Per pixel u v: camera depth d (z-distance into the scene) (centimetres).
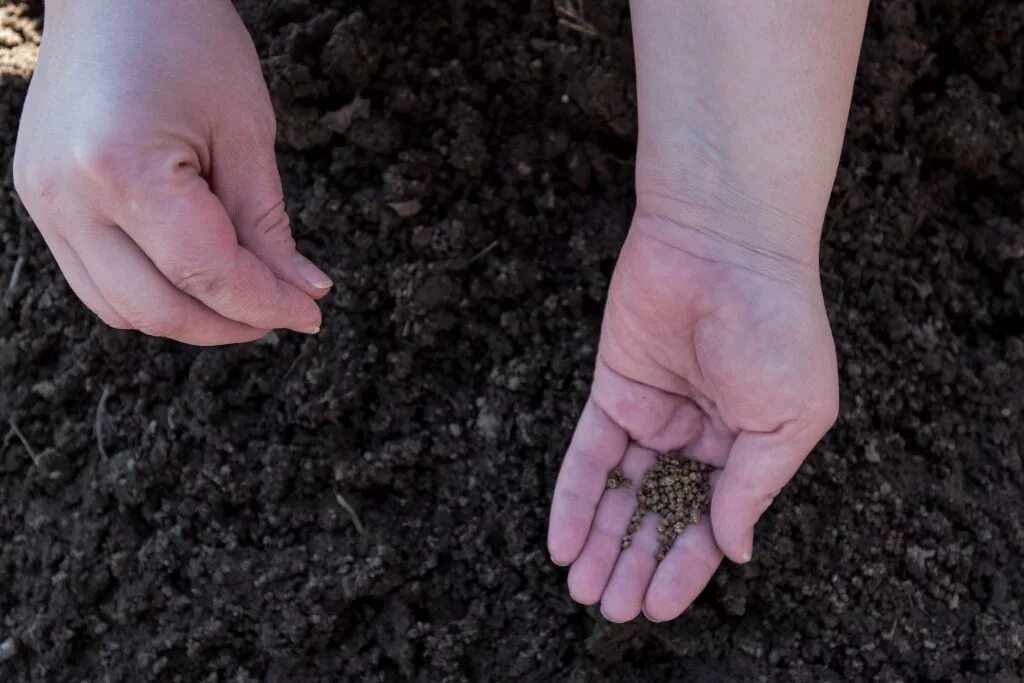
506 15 76
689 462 69
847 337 74
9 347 75
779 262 65
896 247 76
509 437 73
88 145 58
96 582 73
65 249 61
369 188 75
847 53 63
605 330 68
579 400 73
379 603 72
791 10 62
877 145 77
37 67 62
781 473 66
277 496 73
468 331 74
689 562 67
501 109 76
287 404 73
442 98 76
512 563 72
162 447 73
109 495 74
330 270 74
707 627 72
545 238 75
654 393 69
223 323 62
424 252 74
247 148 62
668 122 64
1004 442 75
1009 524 73
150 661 72
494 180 76
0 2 79
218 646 72
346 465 73
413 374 74
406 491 73
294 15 76
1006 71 78
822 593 72
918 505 73
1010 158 78
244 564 72
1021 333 76
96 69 59
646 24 64
